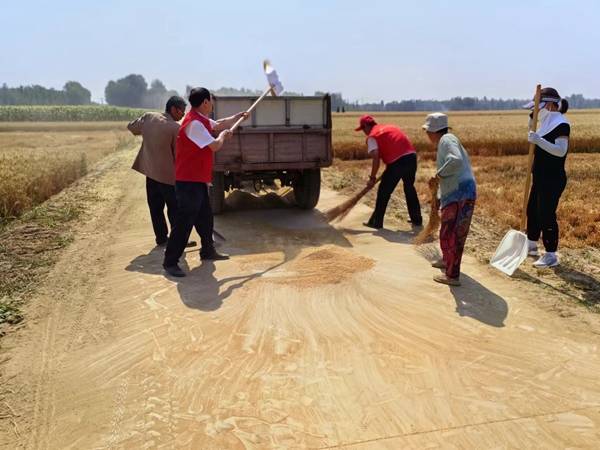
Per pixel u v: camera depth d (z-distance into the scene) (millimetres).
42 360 3795
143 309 4641
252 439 2861
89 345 4012
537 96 5383
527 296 4906
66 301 4898
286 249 6512
